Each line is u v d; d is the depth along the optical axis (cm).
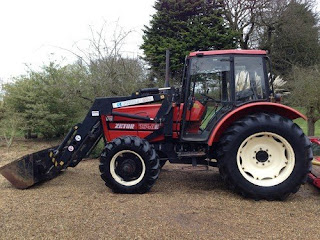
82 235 339
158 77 1090
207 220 375
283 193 449
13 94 1030
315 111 950
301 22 2095
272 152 470
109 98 533
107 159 486
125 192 484
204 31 1912
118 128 545
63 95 966
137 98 524
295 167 450
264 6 2078
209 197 462
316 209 414
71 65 1020
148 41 1906
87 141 556
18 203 443
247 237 331
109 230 349
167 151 532
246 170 464
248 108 468
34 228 356
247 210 410
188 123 525
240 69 492
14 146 1008
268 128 453
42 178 544
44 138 1148
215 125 475
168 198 457
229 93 496
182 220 374
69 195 479
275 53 2131
